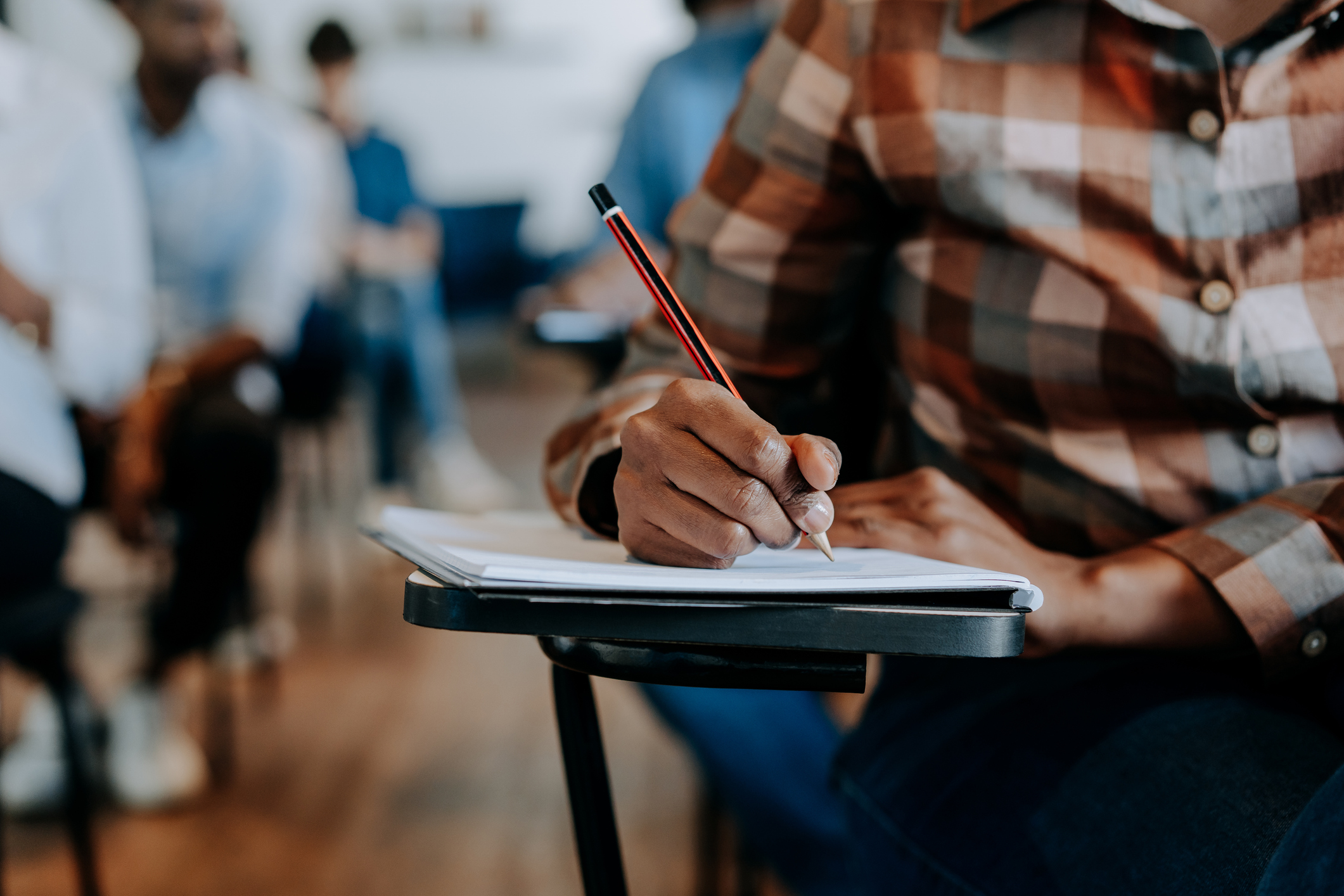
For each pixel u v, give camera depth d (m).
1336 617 0.59
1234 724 0.55
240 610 2.37
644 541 0.50
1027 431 0.70
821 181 0.74
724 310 0.76
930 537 0.59
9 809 1.73
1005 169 0.67
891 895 0.64
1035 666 0.66
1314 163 0.64
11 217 1.40
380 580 3.01
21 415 1.27
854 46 0.71
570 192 7.48
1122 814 0.53
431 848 1.63
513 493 3.77
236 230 2.16
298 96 7.01
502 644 2.55
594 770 0.57
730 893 1.48
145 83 2.12
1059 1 0.67
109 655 2.36
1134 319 0.66
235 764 1.91
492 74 7.29
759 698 1.40
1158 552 0.62
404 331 3.62
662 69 2.35
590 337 1.58
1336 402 0.65
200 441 1.81
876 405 0.86
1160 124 0.65
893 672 0.77
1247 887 0.48
